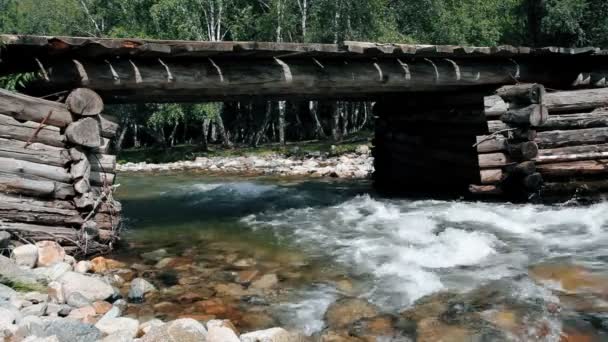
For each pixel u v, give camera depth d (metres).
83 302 4.46
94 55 6.16
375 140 12.58
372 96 11.00
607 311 4.32
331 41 28.20
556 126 8.20
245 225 8.57
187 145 35.47
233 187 13.67
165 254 6.64
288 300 4.89
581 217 7.45
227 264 6.13
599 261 5.58
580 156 8.15
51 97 6.32
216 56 6.96
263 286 5.30
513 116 8.20
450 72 8.39
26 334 3.41
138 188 14.34
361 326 4.27
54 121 5.82
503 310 4.45
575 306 4.45
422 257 6.09
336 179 14.76
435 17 29.91
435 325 4.23
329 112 39.41
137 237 7.71
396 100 11.37
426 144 10.57
